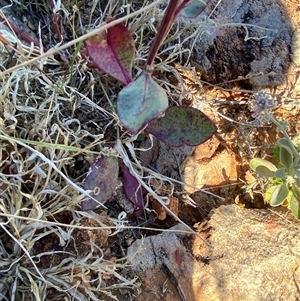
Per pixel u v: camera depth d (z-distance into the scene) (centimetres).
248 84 37
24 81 33
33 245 32
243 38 37
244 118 38
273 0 37
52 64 35
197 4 30
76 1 36
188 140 31
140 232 35
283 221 34
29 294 31
